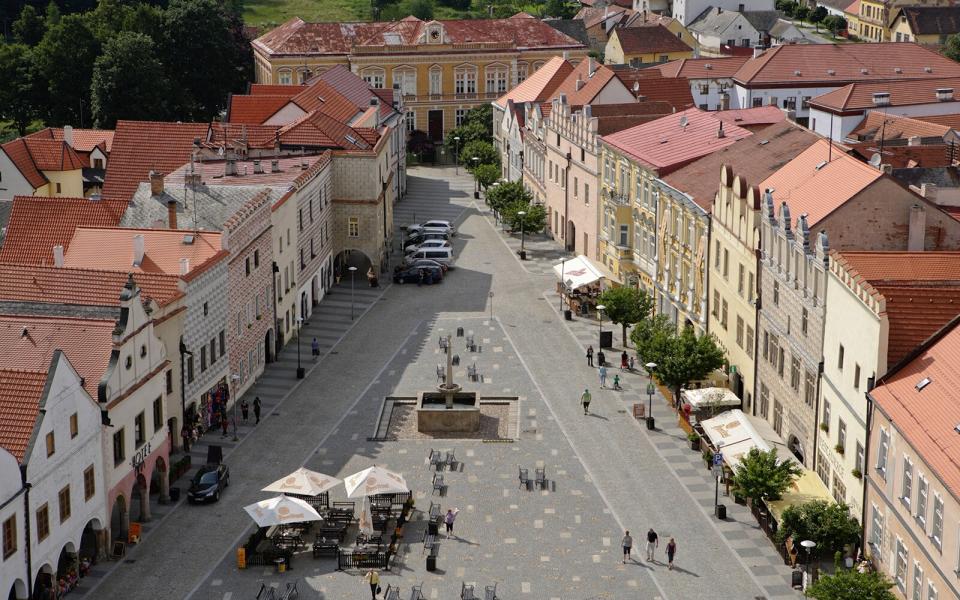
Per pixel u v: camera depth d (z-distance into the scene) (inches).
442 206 7052.2
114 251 3966.5
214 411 3988.7
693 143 5044.3
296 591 2987.2
